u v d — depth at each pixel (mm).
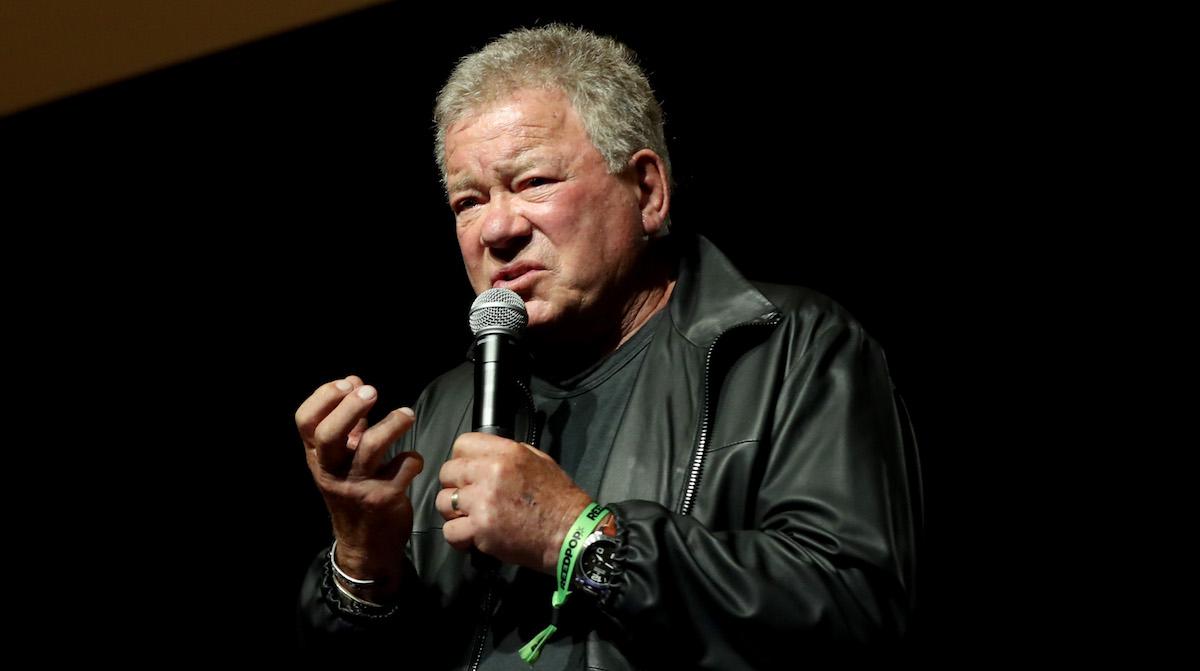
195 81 9047
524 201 4719
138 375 10008
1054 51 7363
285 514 9672
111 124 9383
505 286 4715
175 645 9656
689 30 8078
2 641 9852
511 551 3863
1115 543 6859
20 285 10156
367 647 4570
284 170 9461
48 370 10188
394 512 4434
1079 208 7273
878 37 7770
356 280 9531
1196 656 6551
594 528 3859
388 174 9297
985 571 7062
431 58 8570
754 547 3881
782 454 4230
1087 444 7043
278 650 9430
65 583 9875
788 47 7941
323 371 9555
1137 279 7086
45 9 9453
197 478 9828
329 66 8766
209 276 9867
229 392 9805
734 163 8109
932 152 7676
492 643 4402
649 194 5016
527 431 4859
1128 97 7172
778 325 4594
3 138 9562
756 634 3750
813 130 7949
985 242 7527
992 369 7355
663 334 4785
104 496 9922
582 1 8164
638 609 3764
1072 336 7195
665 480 4332
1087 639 6781
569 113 4820
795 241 7953
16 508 10055
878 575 3871
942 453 7312
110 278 10047
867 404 4316
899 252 7707
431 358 9258
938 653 6961
